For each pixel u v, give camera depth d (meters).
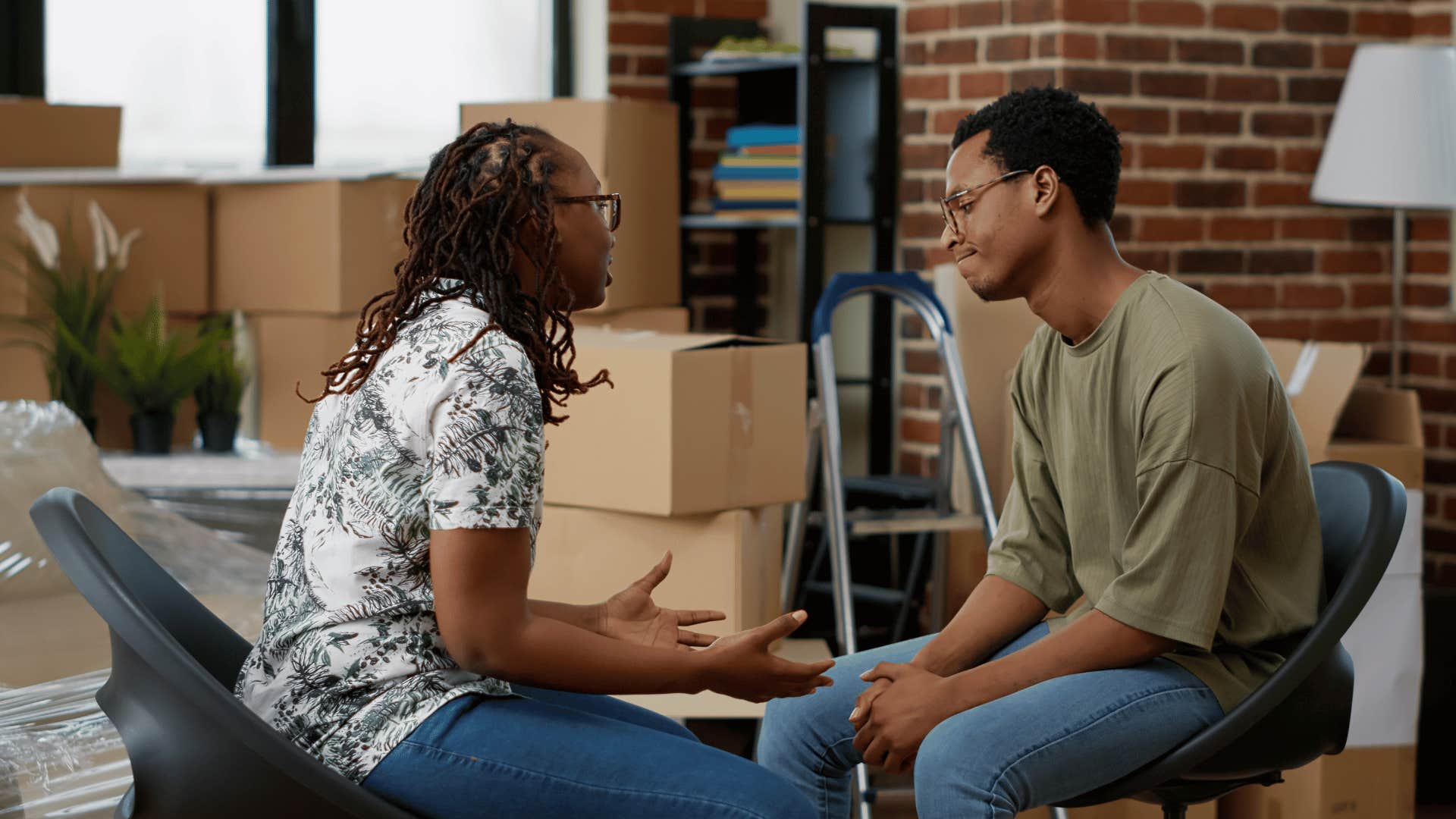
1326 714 1.62
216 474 3.13
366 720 1.30
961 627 1.81
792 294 4.18
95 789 1.77
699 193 4.17
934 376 3.58
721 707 2.53
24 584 2.37
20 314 3.29
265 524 3.12
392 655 1.31
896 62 3.68
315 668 1.31
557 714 1.36
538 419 1.31
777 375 2.64
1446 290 3.37
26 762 1.74
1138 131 3.28
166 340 3.43
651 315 3.69
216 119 3.98
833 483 2.73
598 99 3.92
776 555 2.77
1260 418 1.58
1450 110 2.97
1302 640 1.59
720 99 4.16
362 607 1.31
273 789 1.22
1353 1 3.44
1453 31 3.39
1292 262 3.44
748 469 2.60
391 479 1.30
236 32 3.98
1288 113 3.40
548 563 2.64
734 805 1.28
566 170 1.40
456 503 1.25
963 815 1.51
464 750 1.29
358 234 3.49
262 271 3.50
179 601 1.48
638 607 1.50
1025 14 3.28
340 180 3.43
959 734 1.54
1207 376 1.55
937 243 3.50
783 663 1.40
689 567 2.57
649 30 4.14
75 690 1.92
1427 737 2.93
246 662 1.39
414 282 1.39
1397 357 3.38
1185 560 1.54
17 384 3.29
